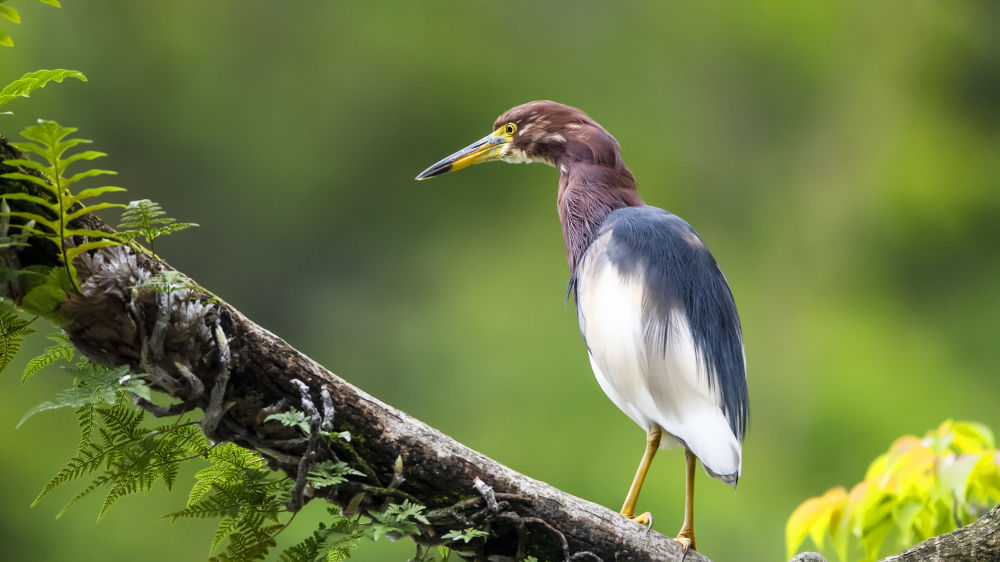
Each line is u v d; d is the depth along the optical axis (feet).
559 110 17.51
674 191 52.01
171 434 10.01
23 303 9.11
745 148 53.98
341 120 53.83
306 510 34.06
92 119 50.80
